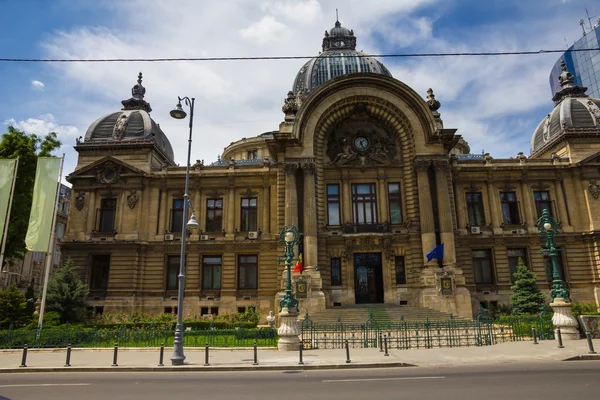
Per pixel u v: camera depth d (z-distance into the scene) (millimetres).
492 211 43219
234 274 41125
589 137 44438
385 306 36469
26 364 18844
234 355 20719
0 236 31109
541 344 22797
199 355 20906
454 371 15539
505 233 42781
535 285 37031
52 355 21953
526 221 43000
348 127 42562
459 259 39906
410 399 10469
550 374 13953
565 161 44312
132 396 11586
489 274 42594
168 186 43219
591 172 43219
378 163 41125
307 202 37844
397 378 13977
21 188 40281
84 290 36969
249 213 43094
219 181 43375
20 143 40531
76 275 37188
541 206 43812
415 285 37656
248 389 12414
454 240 38594
